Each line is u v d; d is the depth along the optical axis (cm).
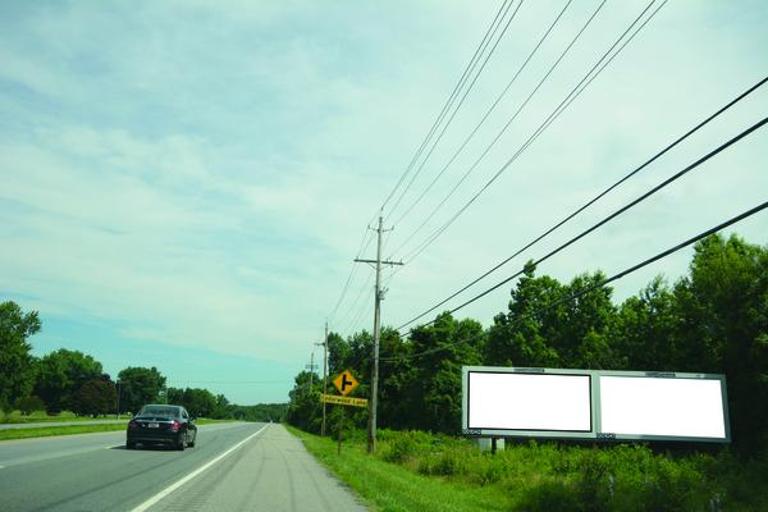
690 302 3002
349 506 1316
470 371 3073
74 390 16100
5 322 10812
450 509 1443
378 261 4088
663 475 1819
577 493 1744
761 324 2578
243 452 2839
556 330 5669
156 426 2633
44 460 1906
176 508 1131
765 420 2595
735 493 1700
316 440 5112
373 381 3984
